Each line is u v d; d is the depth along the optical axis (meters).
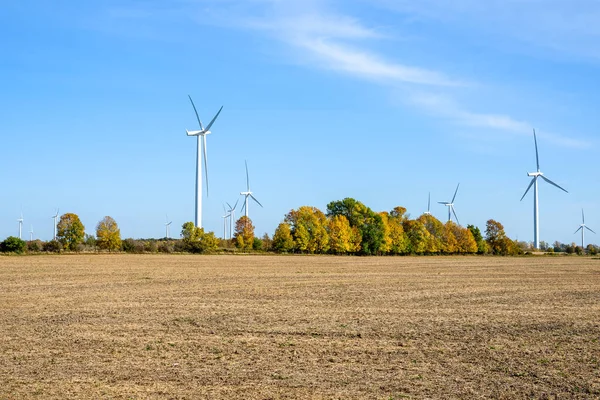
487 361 19.33
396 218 160.75
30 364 18.50
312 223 137.50
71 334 24.00
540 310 32.62
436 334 24.36
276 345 21.86
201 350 20.86
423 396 15.24
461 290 44.97
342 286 47.56
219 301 36.03
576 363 19.06
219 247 140.25
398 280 55.19
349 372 17.70
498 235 165.12
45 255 100.88
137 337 23.38
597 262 106.38
